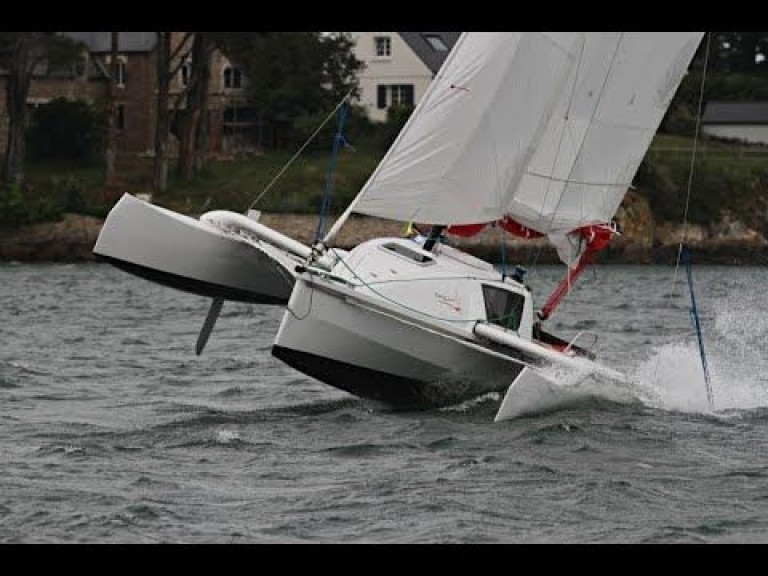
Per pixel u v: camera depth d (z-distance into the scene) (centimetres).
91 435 6122
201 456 5712
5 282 16400
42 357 9006
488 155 6812
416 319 6500
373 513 4872
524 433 6203
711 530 4750
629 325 12012
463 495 5122
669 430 6412
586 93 7250
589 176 7369
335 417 6612
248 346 9950
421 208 6769
